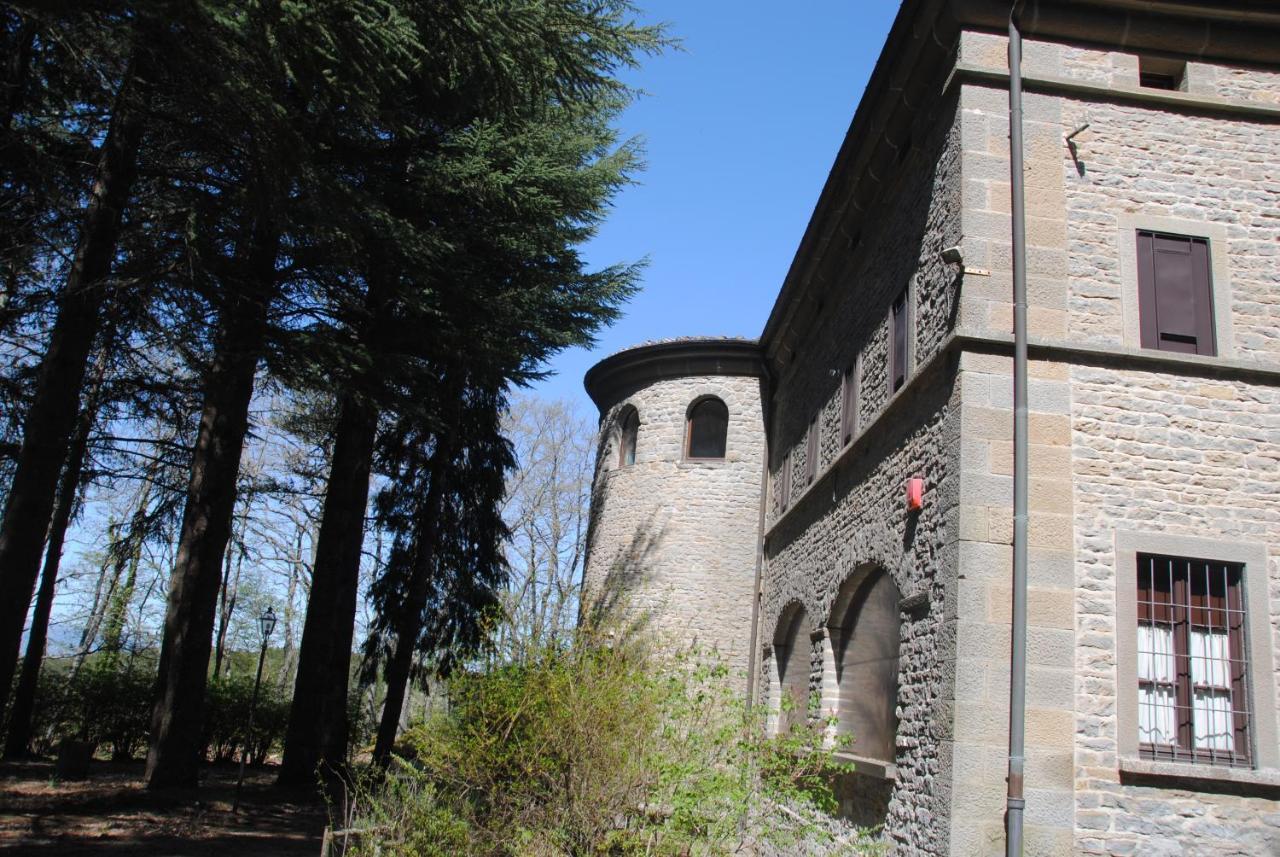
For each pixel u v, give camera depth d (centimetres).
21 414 981
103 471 1238
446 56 902
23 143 753
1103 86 844
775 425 1742
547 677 755
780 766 732
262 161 800
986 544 722
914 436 871
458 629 1942
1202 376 782
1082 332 782
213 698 1906
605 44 943
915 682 793
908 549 852
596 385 2078
